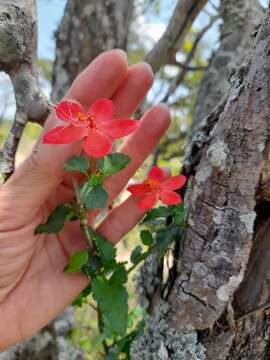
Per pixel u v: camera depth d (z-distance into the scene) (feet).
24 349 0.94
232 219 0.50
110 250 0.56
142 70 0.59
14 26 0.55
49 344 0.95
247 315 0.53
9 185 0.53
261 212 0.53
